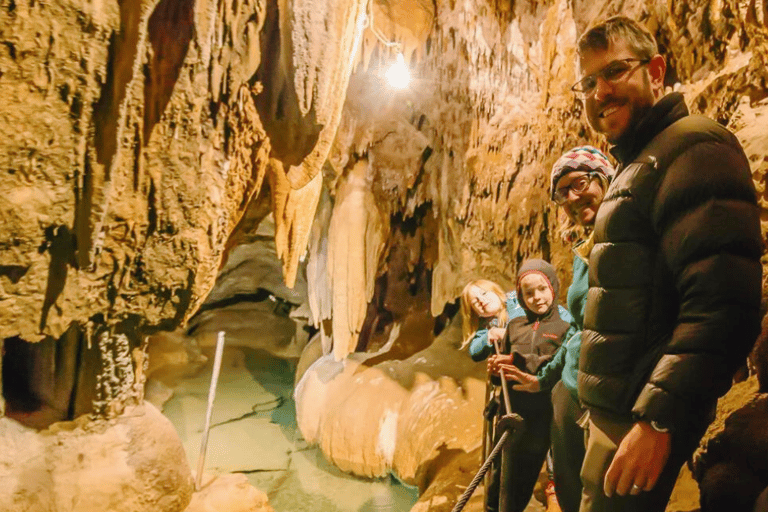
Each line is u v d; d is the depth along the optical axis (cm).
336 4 220
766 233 187
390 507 390
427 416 404
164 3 189
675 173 103
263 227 628
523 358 203
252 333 709
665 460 99
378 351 520
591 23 349
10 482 239
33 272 197
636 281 111
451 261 473
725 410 167
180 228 229
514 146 415
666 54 298
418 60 442
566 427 170
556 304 206
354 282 472
